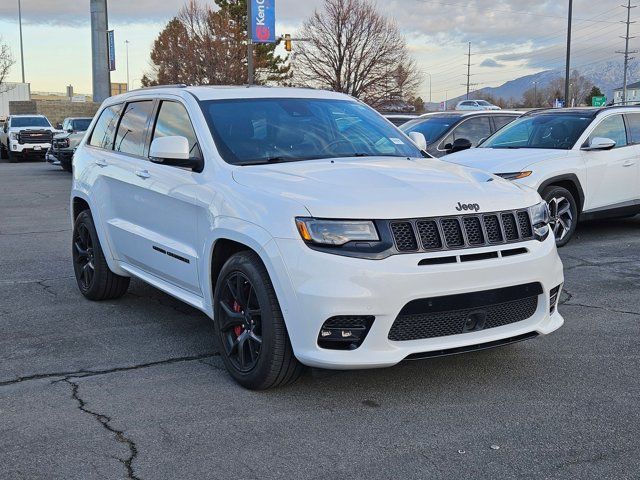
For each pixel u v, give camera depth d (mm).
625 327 5504
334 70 49500
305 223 3814
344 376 4457
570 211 8836
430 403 4039
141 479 3211
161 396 4168
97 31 37938
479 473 3244
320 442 3564
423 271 3773
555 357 4801
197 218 4648
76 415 3900
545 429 3695
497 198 4207
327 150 5031
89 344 5160
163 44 48938
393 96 50156
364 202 3881
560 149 9078
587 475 3215
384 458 3393
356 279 3703
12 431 3703
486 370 4559
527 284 4148
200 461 3375
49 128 29531
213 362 4770
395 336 3832
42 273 7594
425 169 4633
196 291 4824
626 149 9375
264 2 28594
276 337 3971
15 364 4734
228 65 45562
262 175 4375
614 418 3824
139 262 5582
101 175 6027
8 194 16188
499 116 12312
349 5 48406
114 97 6668
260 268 4047
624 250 8672
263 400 4094
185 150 4711
